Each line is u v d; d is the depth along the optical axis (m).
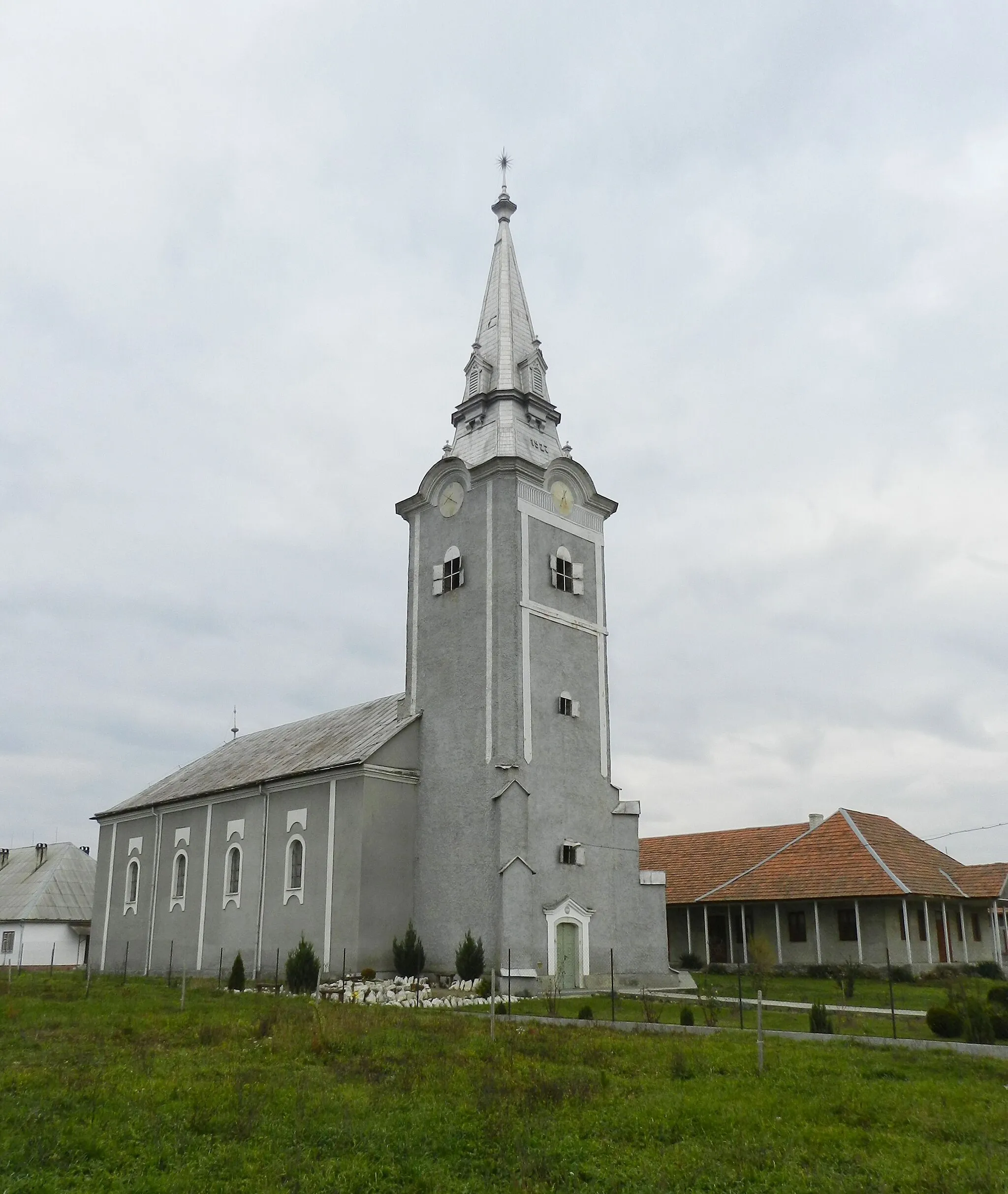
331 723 52.19
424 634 42.62
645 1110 15.20
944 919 47.53
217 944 45.41
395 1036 21.73
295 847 42.12
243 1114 14.26
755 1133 14.31
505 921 35.84
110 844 56.81
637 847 41.56
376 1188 11.67
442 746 40.31
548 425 45.41
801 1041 22.52
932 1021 23.89
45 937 67.62
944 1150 13.45
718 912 52.34
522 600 40.09
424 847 39.75
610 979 38.19
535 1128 14.17
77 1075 16.81
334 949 38.41
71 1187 11.39
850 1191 11.72
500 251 48.12
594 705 42.12
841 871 47.56
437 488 44.00
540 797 38.56
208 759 60.09
